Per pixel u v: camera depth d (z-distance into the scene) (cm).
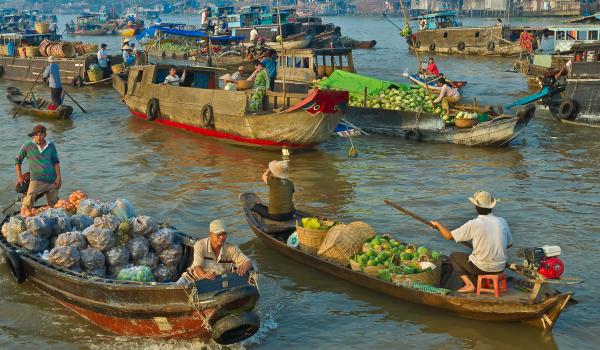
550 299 902
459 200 1571
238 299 855
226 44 5500
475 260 960
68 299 982
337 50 3064
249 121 2034
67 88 3791
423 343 918
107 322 945
